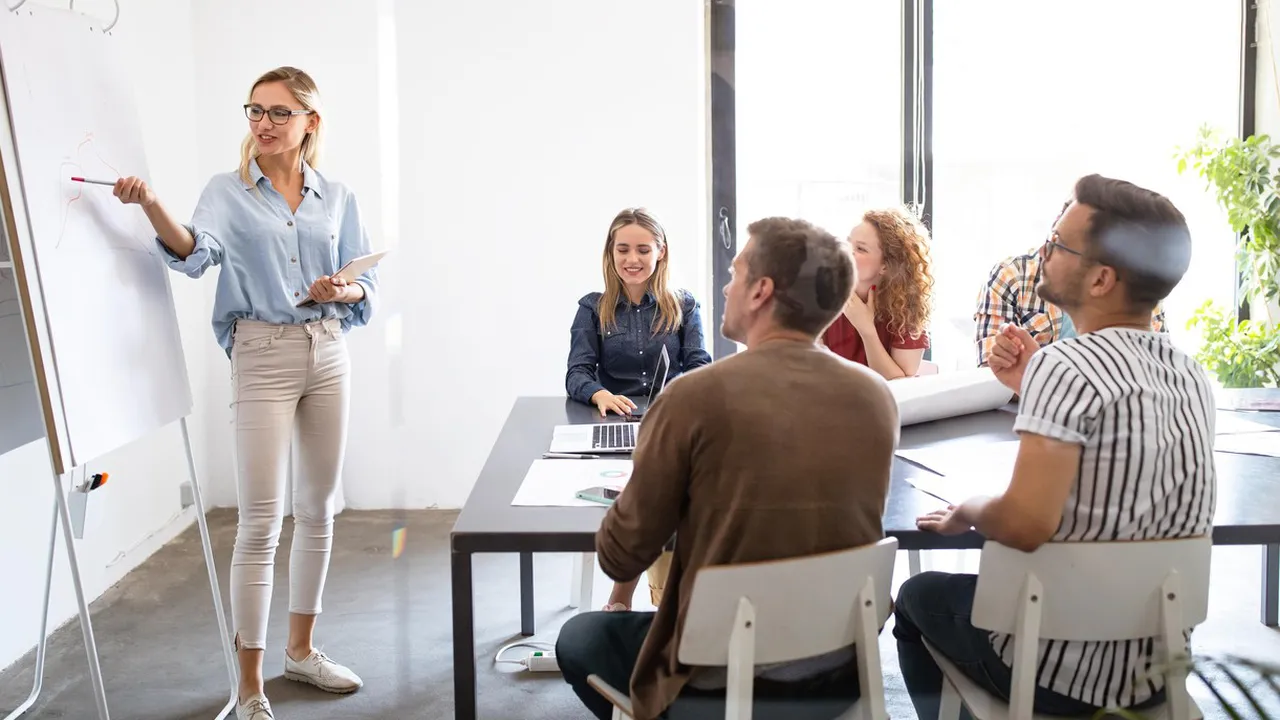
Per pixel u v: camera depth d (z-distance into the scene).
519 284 4.04
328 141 3.93
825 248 1.36
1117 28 4.17
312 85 2.36
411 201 3.98
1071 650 1.44
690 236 4.05
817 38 4.12
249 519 2.31
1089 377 1.35
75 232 2.07
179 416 2.38
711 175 4.16
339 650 2.73
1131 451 1.36
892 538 1.41
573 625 1.66
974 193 4.23
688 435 1.33
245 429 2.30
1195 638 2.75
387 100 3.92
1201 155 4.05
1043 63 4.18
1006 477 1.80
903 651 1.81
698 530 1.37
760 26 4.11
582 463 1.96
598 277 4.04
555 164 3.99
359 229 2.55
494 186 3.99
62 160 2.06
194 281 3.86
